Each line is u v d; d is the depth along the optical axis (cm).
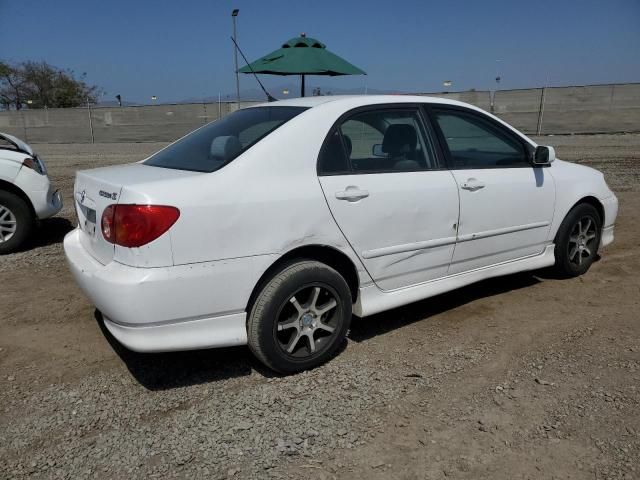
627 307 434
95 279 293
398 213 362
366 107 368
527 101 2330
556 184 466
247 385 326
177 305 290
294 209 318
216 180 302
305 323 335
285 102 390
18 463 257
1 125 2969
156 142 2705
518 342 377
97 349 375
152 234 280
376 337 391
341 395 313
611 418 283
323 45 1076
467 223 404
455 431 277
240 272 304
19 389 323
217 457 260
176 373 342
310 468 252
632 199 866
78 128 2877
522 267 459
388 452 262
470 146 420
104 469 253
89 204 330
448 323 413
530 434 273
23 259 591
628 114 2200
